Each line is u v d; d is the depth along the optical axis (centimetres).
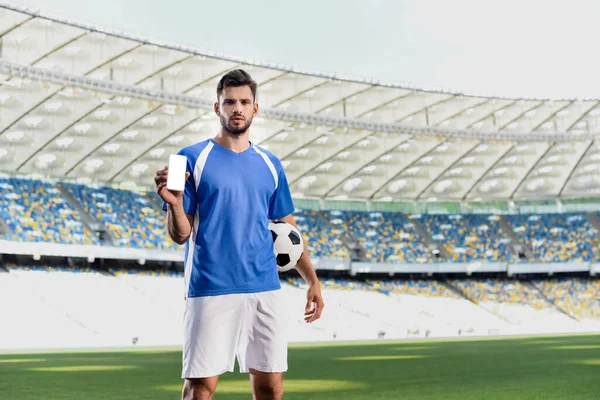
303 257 461
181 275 4856
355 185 5494
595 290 5416
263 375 412
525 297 5406
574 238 5681
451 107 4562
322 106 4381
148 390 1088
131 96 3794
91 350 2873
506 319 5109
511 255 5647
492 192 5806
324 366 1577
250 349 416
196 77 3859
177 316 4234
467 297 5419
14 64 3403
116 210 4900
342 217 5759
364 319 4738
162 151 4544
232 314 404
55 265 4428
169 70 3756
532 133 4953
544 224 5856
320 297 461
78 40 3353
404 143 4844
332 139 4688
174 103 3941
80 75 3616
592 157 5206
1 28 3170
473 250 5675
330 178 5331
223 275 402
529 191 5781
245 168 418
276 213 453
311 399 889
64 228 4491
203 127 4303
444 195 5834
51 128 4044
